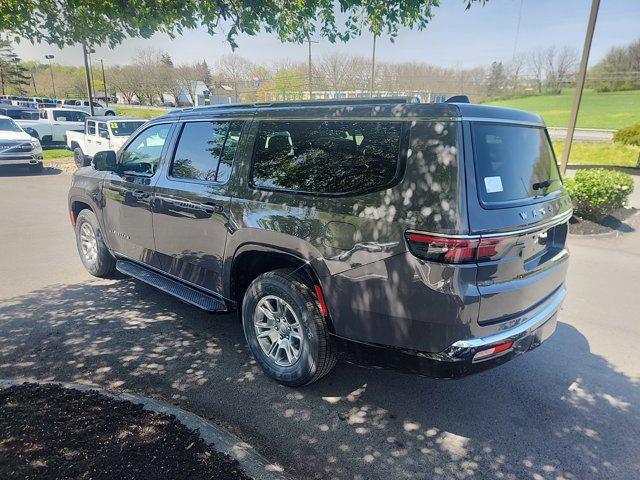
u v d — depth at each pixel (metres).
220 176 3.58
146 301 4.79
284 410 3.07
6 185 12.83
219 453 2.40
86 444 2.33
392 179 2.61
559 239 3.27
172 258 4.10
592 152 19.97
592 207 8.42
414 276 2.50
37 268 5.75
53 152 20.48
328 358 3.09
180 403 3.10
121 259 4.91
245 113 3.50
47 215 8.97
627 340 4.17
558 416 3.08
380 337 2.72
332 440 2.79
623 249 7.23
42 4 3.91
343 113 2.88
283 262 3.29
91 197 5.03
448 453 2.71
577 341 4.14
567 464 2.63
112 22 4.24
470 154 2.47
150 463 2.25
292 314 3.17
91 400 2.77
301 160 3.06
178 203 3.86
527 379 3.52
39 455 2.20
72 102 48.31
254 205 3.25
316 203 2.91
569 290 5.39
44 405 2.66
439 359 2.54
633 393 3.35
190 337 4.04
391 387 3.39
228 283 3.56
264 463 2.41
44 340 3.89
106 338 3.97
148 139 4.42
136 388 3.25
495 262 2.50
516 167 2.82
